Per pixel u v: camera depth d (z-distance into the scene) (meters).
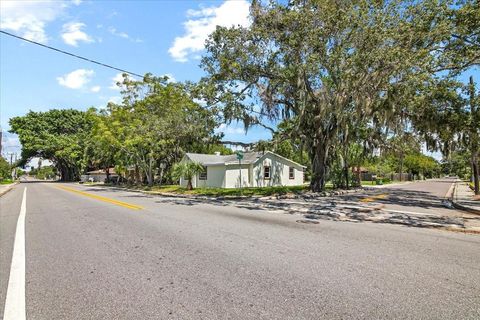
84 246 6.30
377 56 11.30
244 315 3.26
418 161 67.25
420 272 4.61
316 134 21.00
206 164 29.47
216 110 18.30
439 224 9.08
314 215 10.96
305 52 14.28
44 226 8.77
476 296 3.74
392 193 24.06
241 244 6.35
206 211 12.04
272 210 12.45
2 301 3.68
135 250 5.92
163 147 31.75
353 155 29.94
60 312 3.38
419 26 10.60
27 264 5.12
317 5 13.04
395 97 13.91
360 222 9.43
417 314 3.28
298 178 35.44
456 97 13.43
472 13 9.45
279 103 20.44
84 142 63.19
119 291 3.94
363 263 5.04
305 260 5.21
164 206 14.04
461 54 10.32
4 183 54.78
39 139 68.56
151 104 28.94
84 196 20.98
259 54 16.69
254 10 16.00
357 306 3.46
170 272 4.63
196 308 3.43
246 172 30.61
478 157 19.44
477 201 16.16
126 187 36.03
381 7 11.81
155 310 3.39
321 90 18.06
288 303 3.54
